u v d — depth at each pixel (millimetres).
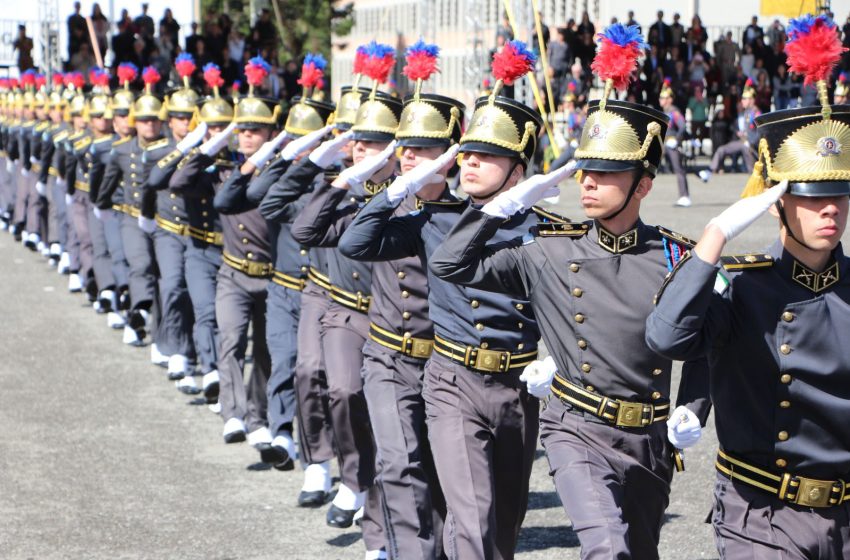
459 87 48875
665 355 4836
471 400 6645
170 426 11336
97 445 10656
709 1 43344
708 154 40688
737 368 4953
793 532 4930
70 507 8977
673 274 4816
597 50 5715
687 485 9320
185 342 12641
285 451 9617
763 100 36188
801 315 4844
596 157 5617
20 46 43875
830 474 4930
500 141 6410
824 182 4633
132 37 36281
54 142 20938
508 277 5934
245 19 50219
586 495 5613
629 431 5777
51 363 14102
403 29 54312
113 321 16391
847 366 4855
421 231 6836
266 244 10531
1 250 24406
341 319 8297
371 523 7797
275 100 10570
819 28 4711
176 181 11250
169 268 12664
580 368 5809
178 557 7996
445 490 6535
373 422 7293
